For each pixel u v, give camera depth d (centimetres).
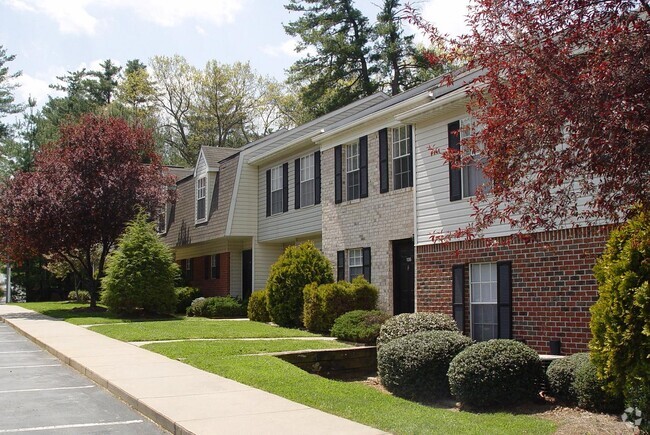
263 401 880
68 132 2784
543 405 945
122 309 2402
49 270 3928
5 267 4556
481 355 967
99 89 5581
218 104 5528
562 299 1235
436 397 1058
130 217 2689
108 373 1115
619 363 729
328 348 1403
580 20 602
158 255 2459
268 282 2034
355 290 1770
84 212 2584
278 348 1398
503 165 627
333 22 4084
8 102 5241
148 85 5488
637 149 541
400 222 1758
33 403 934
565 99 568
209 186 2791
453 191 1500
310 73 4162
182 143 5581
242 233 2577
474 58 684
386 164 1819
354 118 2061
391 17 3928
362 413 836
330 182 2084
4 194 2567
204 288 3006
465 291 1462
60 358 1381
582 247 1200
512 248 1346
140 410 873
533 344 1291
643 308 695
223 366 1161
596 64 566
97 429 778
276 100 5584
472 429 759
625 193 577
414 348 1079
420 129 1622
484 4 646
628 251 723
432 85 1830
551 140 590
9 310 2973
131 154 2781
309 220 2253
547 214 693
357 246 1930
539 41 612
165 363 1228
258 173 2634
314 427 735
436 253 1550
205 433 708
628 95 546
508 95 621
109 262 2475
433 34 744
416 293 1605
